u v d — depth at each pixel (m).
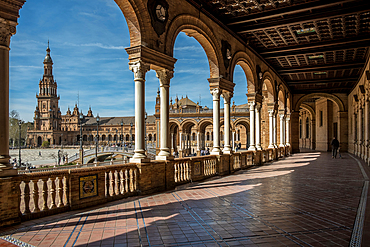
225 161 12.92
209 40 11.88
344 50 17.28
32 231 4.88
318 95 32.44
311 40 16.19
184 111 64.50
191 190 8.77
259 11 12.27
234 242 4.41
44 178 5.79
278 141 28.16
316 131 39.94
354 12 11.81
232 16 12.71
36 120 129.50
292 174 12.68
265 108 28.69
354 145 26.95
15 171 5.37
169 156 9.30
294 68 21.88
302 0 11.38
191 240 4.50
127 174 7.77
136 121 8.34
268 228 5.08
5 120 5.39
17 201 5.29
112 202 7.07
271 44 16.77
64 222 5.40
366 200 7.31
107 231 4.90
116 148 49.19
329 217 5.77
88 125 132.62
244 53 15.55
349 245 4.28
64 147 103.44
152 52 8.57
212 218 5.70
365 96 19.17
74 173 6.30
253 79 17.03
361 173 12.93
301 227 5.13
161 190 8.76
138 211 6.21
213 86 12.68
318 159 21.73
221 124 61.81
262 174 12.77
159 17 8.84
